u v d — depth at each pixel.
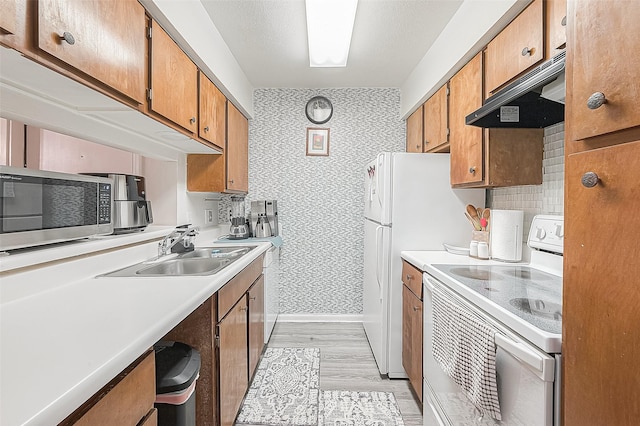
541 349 0.87
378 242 2.46
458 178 2.22
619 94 0.66
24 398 0.55
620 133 0.68
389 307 2.44
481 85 1.92
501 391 1.04
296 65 2.96
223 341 1.59
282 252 3.57
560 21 1.33
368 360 2.71
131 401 0.82
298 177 3.55
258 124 3.54
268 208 3.35
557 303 1.13
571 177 0.79
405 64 2.94
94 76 1.10
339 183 3.54
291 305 3.59
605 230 0.69
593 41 0.73
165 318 0.94
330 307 3.59
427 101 2.84
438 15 2.19
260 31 2.39
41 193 1.19
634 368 0.62
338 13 2.01
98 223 1.50
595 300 0.71
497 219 2.00
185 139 2.07
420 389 1.94
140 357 0.89
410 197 2.43
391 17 2.22
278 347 2.94
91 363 0.67
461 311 1.27
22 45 0.84
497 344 1.02
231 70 2.70
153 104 1.50
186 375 1.13
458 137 2.22
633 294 0.63
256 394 2.23
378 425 1.92
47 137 1.85
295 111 3.54
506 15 1.61
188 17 1.83
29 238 1.14
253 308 2.29
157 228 2.29
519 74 1.57
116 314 0.97
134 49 1.35
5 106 1.15
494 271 1.68
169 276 1.50
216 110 2.44
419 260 2.01
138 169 2.46
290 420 1.97
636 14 0.63
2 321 0.91
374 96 3.52
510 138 1.89
